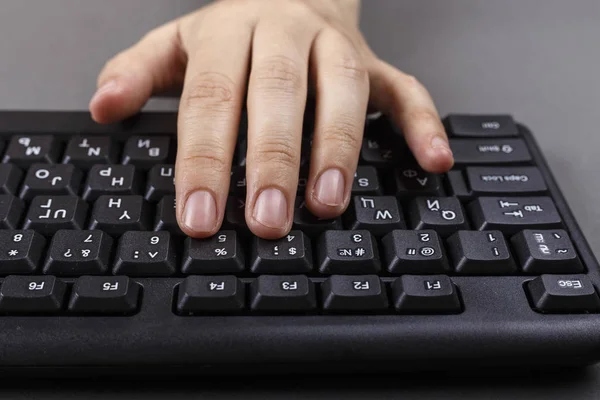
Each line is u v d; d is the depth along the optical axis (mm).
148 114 501
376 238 422
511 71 623
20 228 419
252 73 511
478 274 405
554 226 433
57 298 375
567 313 385
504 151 483
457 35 662
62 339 363
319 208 425
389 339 368
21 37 642
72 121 490
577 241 427
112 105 486
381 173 469
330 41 548
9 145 465
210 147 453
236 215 426
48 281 377
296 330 368
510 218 434
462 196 454
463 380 377
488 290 394
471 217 443
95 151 465
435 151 459
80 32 651
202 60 523
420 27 670
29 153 459
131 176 448
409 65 627
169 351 362
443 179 468
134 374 368
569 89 605
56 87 590
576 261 409
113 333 365
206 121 470
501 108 585
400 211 436
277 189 426
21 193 438
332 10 625
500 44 652
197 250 399
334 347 366
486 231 422
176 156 464
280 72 501
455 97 594
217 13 577
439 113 577
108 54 628
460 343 370
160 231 413
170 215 423
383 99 551
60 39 642
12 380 371
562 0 699
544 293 387
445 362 372
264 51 522
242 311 376
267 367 368
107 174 448
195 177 432
